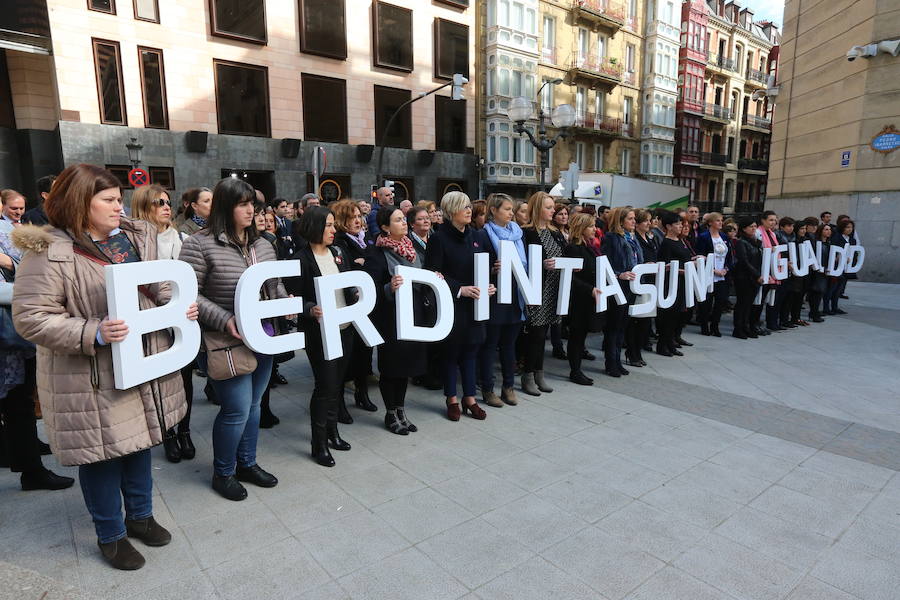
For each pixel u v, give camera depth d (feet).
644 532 8.59
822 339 23.32
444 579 7.39
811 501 9.66
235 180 8.97
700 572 7.63
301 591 7.11
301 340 9.42
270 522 8.73
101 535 7.49
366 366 14.14
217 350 8.73
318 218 10.34
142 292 7.53
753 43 121.60
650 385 16.58
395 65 60.39
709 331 24.31
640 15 91.76
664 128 97.55
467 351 13.64
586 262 16.24
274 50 52.11
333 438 11.60
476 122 70.79
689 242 21.81
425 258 13.26
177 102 46.83
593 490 9.93
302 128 54.65
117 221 6.97
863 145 41.70
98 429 6.79
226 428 9.20
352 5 56.85
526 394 15.65
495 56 69.77
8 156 44.80
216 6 47.91
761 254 22.77
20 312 6.23
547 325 15.40
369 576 7.43
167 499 9.45
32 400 9.45
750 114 124.88
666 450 11.76
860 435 12.78
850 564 7.87
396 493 9.73
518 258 13.80
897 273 40.68
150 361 7.09
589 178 54.03
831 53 45.06
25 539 8.19
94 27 42.22
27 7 40.91
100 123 43.06
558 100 79.87
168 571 7.48
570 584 7.33
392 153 61.62
